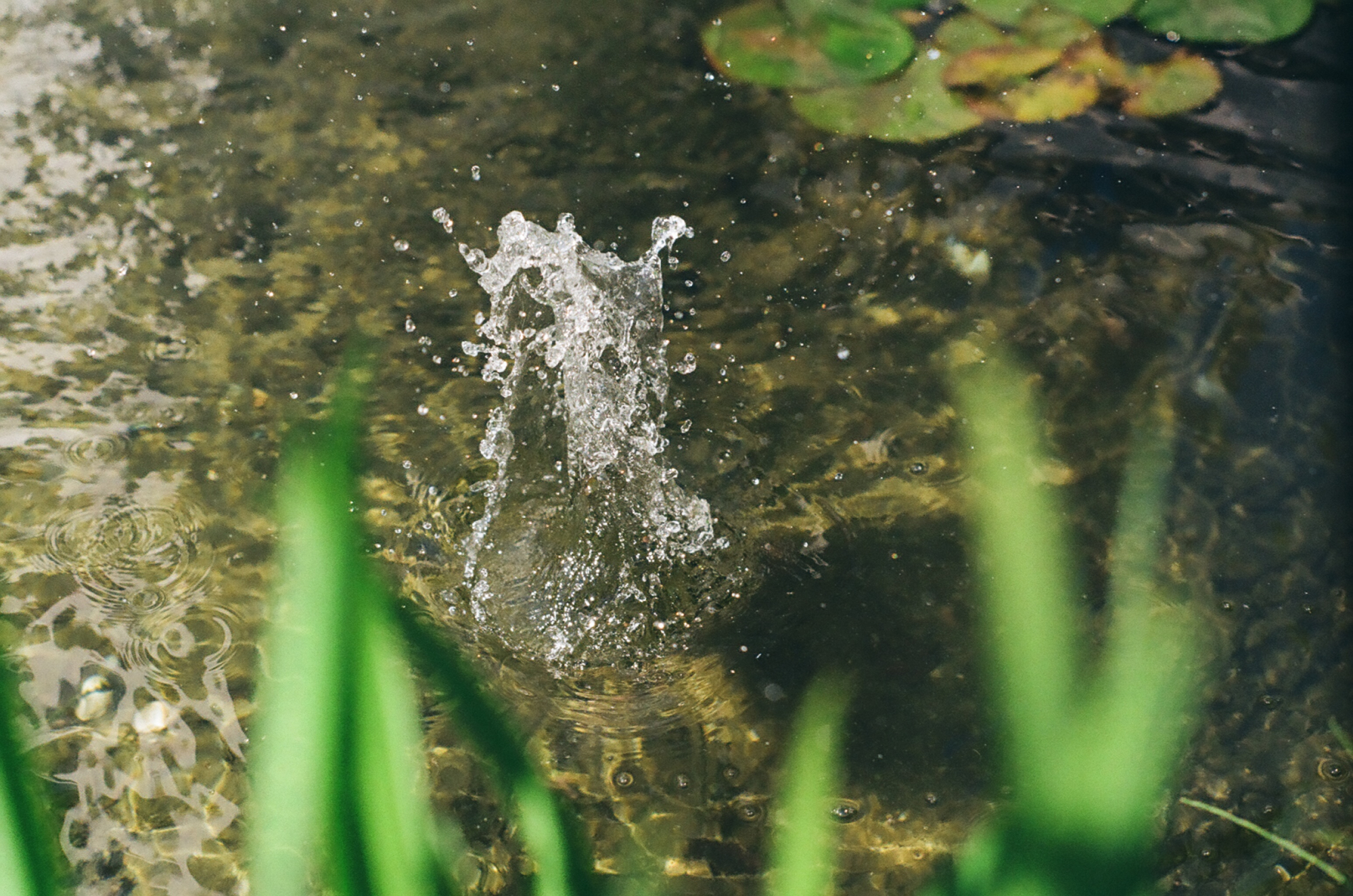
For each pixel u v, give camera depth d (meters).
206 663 1.62
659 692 1.64
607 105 2.52
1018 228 2.26
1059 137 2.42
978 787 1.52
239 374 2.01
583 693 1.63
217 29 2.69
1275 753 1.54
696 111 2.51
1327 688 1.60
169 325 2.08
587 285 2.02
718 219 2.29
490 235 2.26
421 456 1.91
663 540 1.80
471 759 1.52
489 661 1.66
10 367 2.00
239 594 1.71
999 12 2.69
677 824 1.49
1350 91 2.48
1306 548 1.75
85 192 2.31
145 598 1.70
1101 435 1.91
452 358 2.05
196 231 2.25
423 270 2.19
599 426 1.93
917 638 1.69
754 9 2.74
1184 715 1.56
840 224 2.28
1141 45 2.59
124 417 1.94
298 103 2.52
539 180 2.36
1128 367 2.01
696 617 1.72
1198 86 2.50
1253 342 2.04
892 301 2.14
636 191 2.34
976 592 1.73
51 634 1.65
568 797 1.51
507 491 1.86
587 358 1.99
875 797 1.52
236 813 1.47
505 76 2.58
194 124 2.46
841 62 2.60
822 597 1.74
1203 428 1.92
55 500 1.82
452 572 1.76
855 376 2.03
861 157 2.40
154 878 1.40
